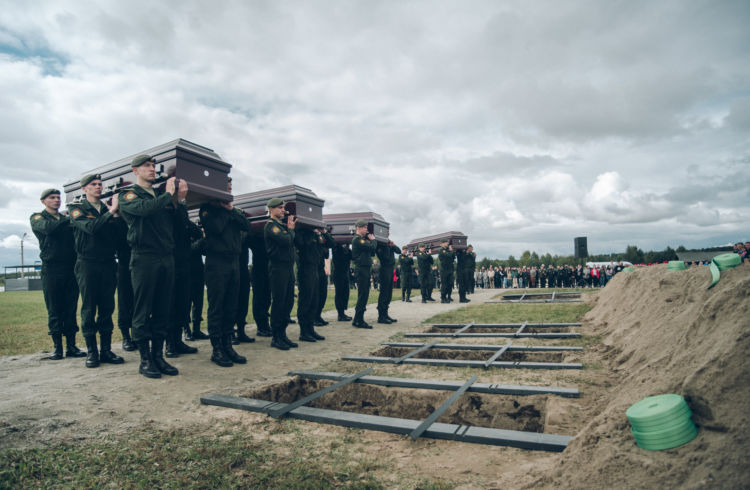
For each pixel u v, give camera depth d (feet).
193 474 9.84
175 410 14.55
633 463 8.26
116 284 23.95
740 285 11.66
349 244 40.65
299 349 25.86
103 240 21.58
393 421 12.84
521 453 10.73
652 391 10.29
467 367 20.44
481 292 87.10
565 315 38.11
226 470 10.03
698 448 8.04
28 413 13.93
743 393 8.25
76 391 16.58
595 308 37.96
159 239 19.11
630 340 21.85
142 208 18.06
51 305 22.93
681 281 22.62
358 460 10.58
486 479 9.41
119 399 15.62
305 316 29.04
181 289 23.86
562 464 9.13
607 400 13.99
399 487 9.16
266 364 21.67
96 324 21.84
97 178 21.84
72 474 9.87
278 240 25.32
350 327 35.68
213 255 21.84
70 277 23.30
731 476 7.13
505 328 33.37
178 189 18.95
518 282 114.01
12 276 204.74
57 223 22.34
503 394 15.85
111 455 10.79
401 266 65.57
